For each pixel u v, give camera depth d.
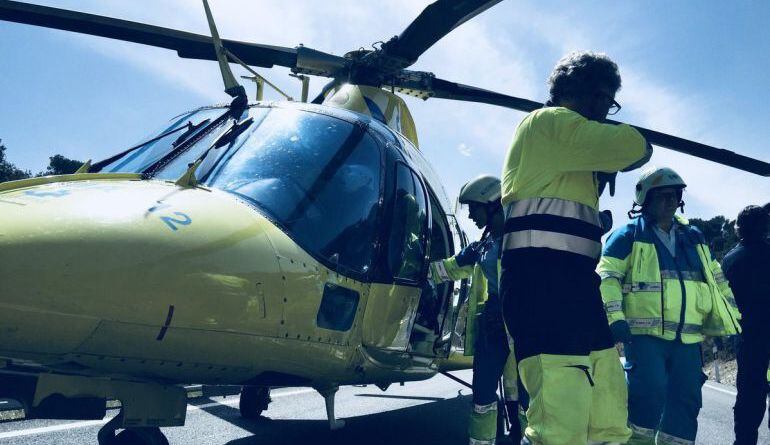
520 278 2.27
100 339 2.13
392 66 5.34
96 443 3.90
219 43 4.11
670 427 3.46
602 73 2.40
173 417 2.55
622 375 2.37
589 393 2.18
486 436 3.84
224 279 2.40
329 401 4.25
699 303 3.48
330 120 3.66
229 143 3.33
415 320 3.82
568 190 2.31
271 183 3.05
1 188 2.53
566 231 2.26
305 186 3.13
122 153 3.66
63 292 2.04
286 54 5.41
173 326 2.25
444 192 4.89
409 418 5.75
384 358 3.53
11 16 4.52
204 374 2.52
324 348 2.95
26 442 3.83
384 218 3.44
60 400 2.31
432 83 5.76
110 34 4.91
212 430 4.64
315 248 2.94
